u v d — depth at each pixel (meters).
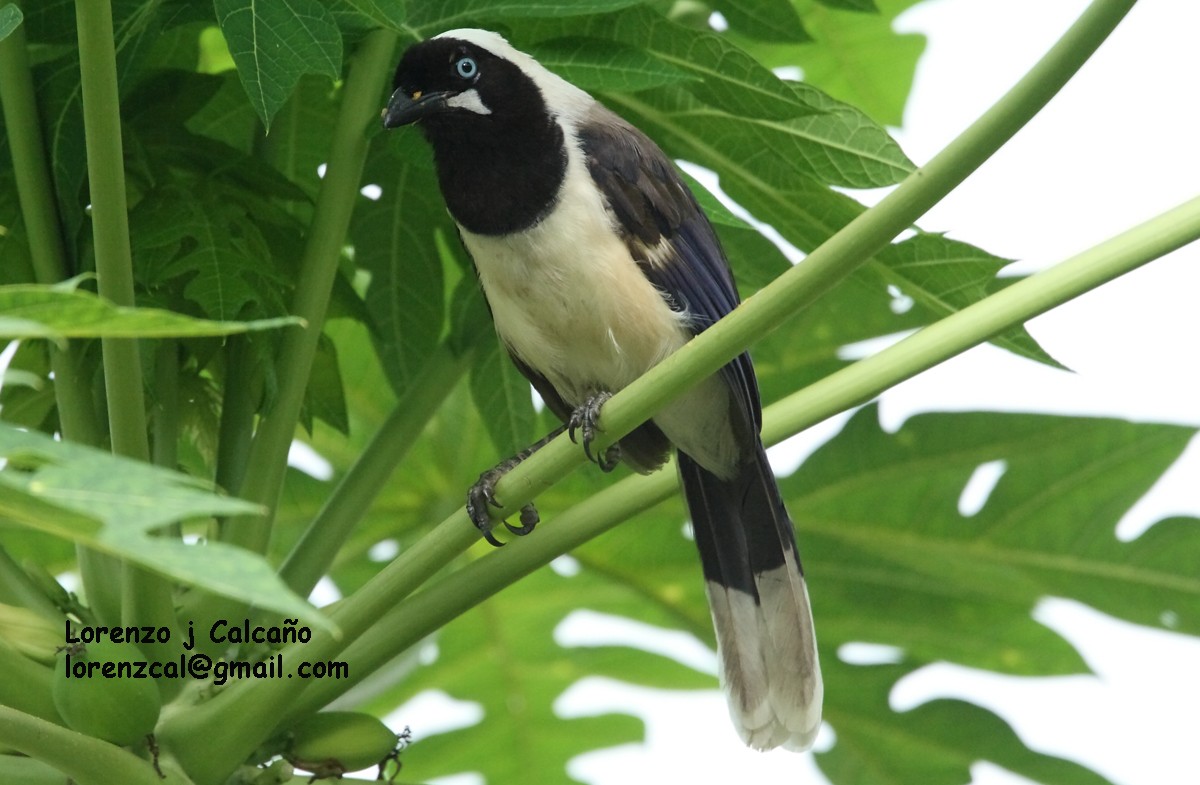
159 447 9.00
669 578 12.52
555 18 9.96
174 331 4.83
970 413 11.62
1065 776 11.84
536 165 10.00
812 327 12.28
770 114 9.28
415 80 9.71
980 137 6.49
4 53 8.70
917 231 9.42
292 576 9.02
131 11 8.64
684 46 9.29
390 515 12.76
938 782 12.10
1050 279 7.38
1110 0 6.24
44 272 8.83
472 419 12.62
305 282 8.98
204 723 7.77
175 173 9.75
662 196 10.28
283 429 8.75
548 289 10.07
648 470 10.94
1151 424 11.41
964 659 12.23
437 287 10.92
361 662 8.05
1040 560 11.52
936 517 11.68
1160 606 11.30
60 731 7.24
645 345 10.24
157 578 8.02
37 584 8.50
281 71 7.80
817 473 11.79
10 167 9.45
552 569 13.12
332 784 8.38
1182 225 7.21
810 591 12.18
